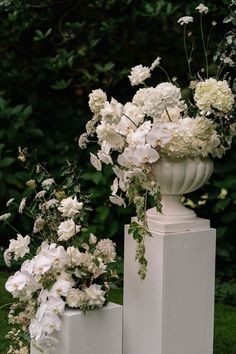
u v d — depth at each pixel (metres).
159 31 5.51
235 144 4.82
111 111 2.90
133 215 5.31
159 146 2.96
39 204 3.43
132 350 3.22
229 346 3.79
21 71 5.78
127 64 5.63
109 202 5.29
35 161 3.44
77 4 5.55
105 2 5.44
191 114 3.39
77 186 3.32
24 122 5.34
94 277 3.06
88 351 2.98
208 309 3.18
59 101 5.75
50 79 5.70
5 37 5.83
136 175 2.90
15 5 5.16
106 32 5.48
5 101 5.38
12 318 3.25
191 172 3.04
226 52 3.96
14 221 5.61
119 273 4.91
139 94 3.21
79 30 5.66
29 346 3.31
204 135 3.00
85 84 5.62
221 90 3.01
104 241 3.20
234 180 4.85
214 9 4.70
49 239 3.28
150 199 3.91
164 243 3.02
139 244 2.90
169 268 3.04
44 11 5.59
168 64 5.58
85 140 3.32
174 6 5.12
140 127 2.94
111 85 5.56
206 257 3.14
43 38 5.50
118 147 3.03
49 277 3.01
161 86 2.92
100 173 5.10
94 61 5.69
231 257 5.07
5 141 5.51
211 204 5.19
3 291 4.65
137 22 5.49
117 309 3.04
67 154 5.54
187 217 3.13
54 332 3.00
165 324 3.07
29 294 3.03
